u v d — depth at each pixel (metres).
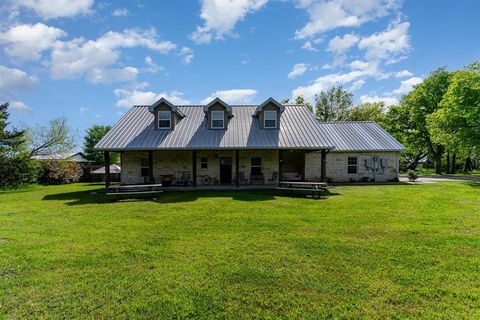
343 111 39.41
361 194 13.02
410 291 3.63
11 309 3.27
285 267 4.43
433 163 45.75
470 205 9.85
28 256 4.96
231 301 3.42
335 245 5.48
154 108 16.83
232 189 15.07
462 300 3.40
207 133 16.42
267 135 16.11
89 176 26.55
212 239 5.95
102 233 6.52
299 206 9.92
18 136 19.64
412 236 6.08
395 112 35.53
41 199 12.76
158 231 6.66
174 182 17.02
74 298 3.51
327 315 3.12
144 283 3.90
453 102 20.56
